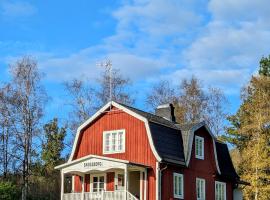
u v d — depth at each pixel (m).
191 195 45.59
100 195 41.88
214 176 48.97
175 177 44.22
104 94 69.00
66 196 43.34
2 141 61.06
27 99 60.88
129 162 41.22
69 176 59.06
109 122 46.00
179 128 47.12
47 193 63.69
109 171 44.00
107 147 45.50
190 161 46.03
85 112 68.06
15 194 53.59
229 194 51.56
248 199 61.91
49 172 64.50
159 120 46.75
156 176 42.47
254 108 66.56
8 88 60.62
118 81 70.06
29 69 61.19
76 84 106.75
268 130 65.19
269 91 67.62
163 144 43.97
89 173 45.56
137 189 44.44
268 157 62.69
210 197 48.09
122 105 45.50
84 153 46.56
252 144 64.81
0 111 60.28
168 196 43.00
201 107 73.75
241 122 68.44
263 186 61.72
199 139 47.84
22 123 60.78
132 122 44.75
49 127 66.62
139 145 43.91
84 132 47.12
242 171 64.19
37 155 62.00
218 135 72.69
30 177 63.59
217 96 74.81
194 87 74.50
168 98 75.00
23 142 60.69
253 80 69.25
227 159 52.62
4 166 60.91
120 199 40.84
